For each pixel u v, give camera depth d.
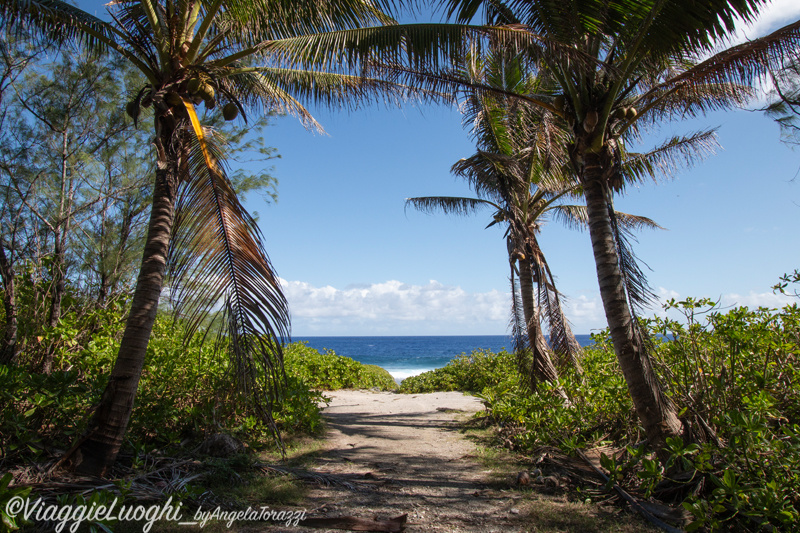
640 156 8.46
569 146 5.82
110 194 7.26
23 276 6.28
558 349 7.56
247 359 3.81
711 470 4.08
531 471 5.41
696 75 5.51
